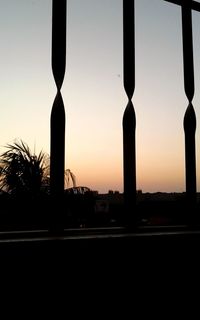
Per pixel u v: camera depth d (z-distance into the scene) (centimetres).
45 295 99
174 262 126
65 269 103
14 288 94
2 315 92
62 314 102
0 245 93
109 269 112
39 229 129
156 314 121
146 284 119
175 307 125
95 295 108
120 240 115
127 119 134
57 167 116
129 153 133
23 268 96
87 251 108
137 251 118
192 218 146
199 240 132
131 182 132
